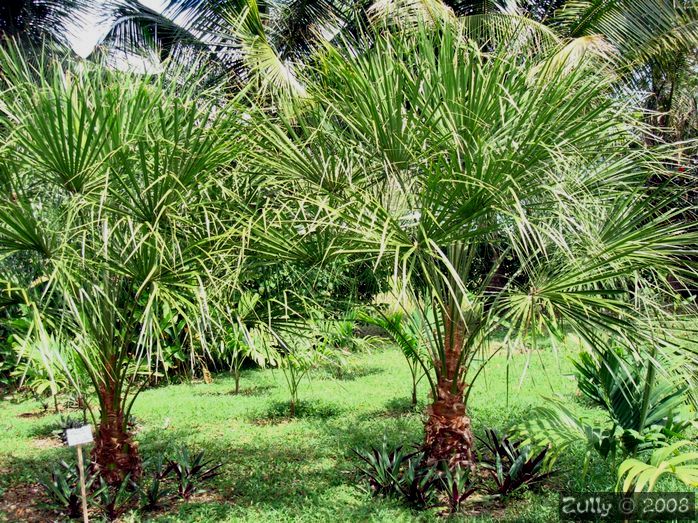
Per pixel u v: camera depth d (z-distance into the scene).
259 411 6.76
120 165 3.56
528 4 9.82
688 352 3.12
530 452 4.11
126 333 4.09
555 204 3.42
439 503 4.00
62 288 3.21
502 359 8.95
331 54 3.55
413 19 5.00
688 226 3.22
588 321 3.18
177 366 8.81
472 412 6.31
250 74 5.90
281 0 9.19
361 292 5.10
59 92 3.53
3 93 3.56
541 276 3.44
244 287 4.43
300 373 8.92
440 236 3.30
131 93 3.78
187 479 4.30
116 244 3.76
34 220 3.34
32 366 6.45
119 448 4.20
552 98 3.31
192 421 6.49
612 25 8.53
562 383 7.71
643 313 3.36
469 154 3.17
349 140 3.74
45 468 4.96
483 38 7.76
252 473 4.70
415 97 3.43
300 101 3.96
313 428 6.04
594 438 3.65
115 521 3.86
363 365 9.41
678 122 9.48
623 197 3.68
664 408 3.77
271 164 3.73
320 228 3.66
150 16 9.82
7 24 11.30
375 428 5.89
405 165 3.54
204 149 3.60
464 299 3.90
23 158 3.45
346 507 3.96
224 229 3.68
